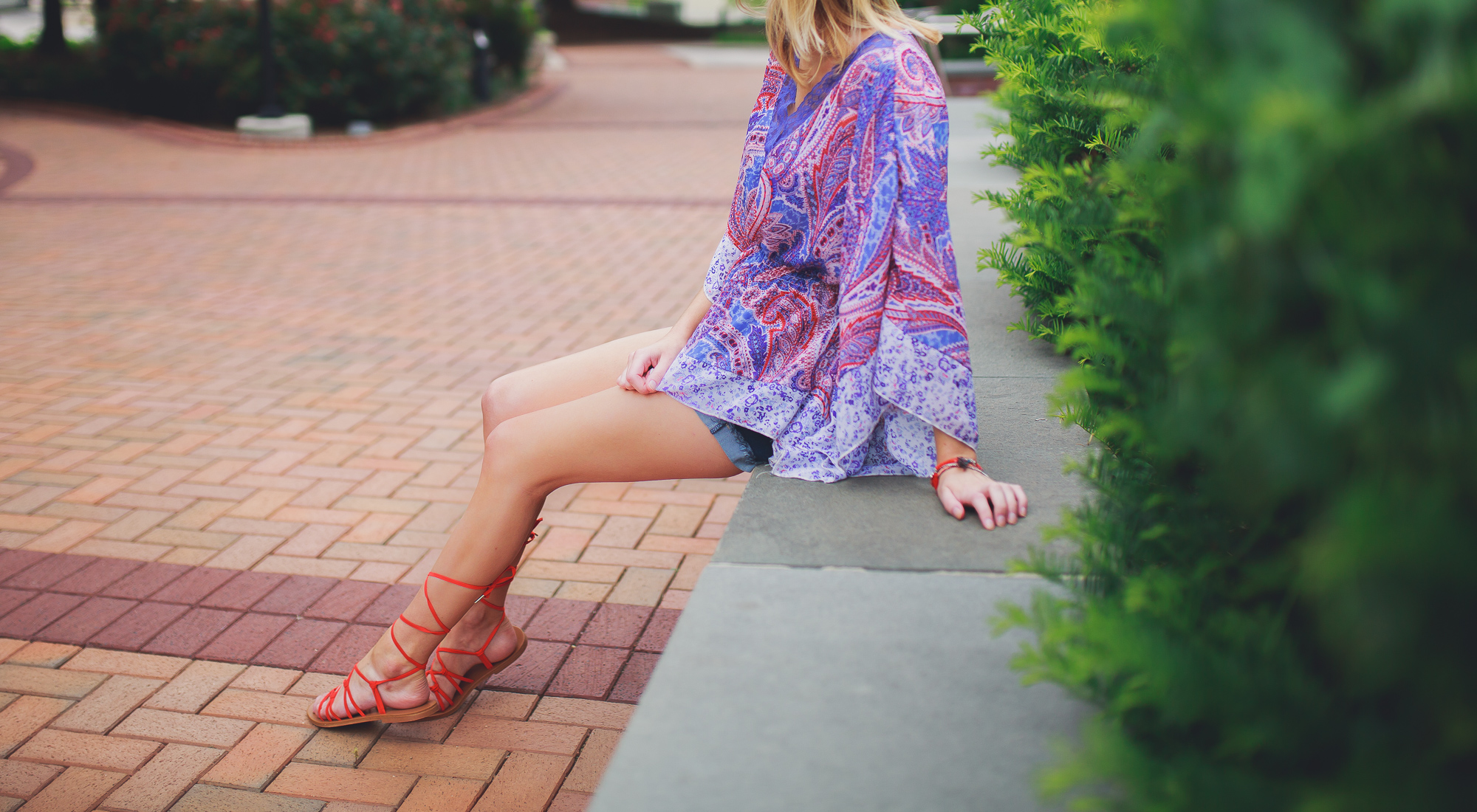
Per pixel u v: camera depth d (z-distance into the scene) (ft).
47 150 41.37
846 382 6.56
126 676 9.33
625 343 8.04
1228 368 2.65
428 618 7.60
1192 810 3.04
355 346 19.02
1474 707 2.36
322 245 27.25
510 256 26.03
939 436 6.58
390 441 14.73
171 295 22.41
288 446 14.52
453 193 34.60
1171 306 3.70
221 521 12.30
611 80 71.77
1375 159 2.22
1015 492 6.27
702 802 4.03
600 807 4.01
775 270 7.11
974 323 10.91
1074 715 4.48
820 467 6.73
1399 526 2.21
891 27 6.64
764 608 5.32
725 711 4.56
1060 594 5.35
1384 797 2.54
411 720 8.08
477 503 7.20
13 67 50.83
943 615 5.24
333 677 9.34
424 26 51.65
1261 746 3.24
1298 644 3.59
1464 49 2.14
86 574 11.09
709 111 56.03
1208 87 2.66
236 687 9.17
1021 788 4.07
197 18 47.24
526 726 8.59
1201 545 4.27
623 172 38.58
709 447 6.90
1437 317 2.26
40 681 9.24
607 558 11.45
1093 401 5.47
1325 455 2.44
